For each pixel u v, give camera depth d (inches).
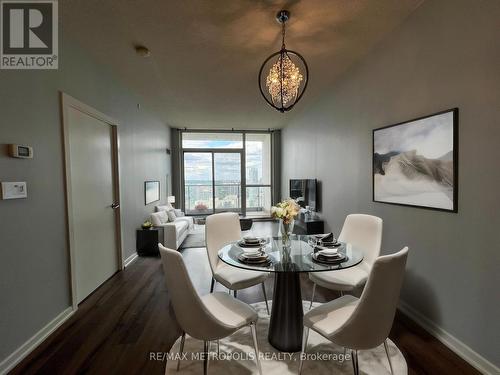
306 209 185.8
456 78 68.7
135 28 91.3
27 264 72.2
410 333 78.1
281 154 289.9
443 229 74.1
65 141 89.6
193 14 83.8
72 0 75.9
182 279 51.7
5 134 65.9
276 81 90.4
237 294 107.5
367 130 113.0
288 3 79.0
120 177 136.8
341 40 101.4
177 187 281.9
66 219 90.3
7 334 64.9
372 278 47.2
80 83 101.0
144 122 183.5
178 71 128.3
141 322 85.7
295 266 64.7
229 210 297.7
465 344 67.3
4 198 64.7
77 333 79.6
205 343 55.2
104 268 121.0
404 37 88.4
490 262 61.0
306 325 59.3
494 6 58.7
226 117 229.6
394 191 94.5
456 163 69.1
